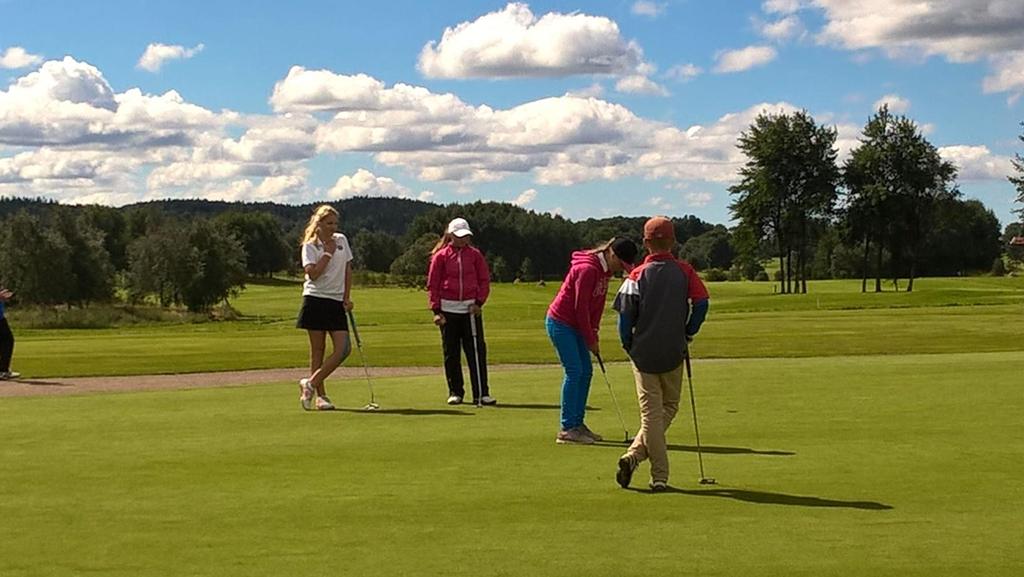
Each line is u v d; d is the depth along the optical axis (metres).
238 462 9.14
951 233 118.38
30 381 18.08
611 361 21.62
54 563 5.93
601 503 7.43
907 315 42.91
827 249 108.69
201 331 40.97
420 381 17.09
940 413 12.06
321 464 9.04
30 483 8.22
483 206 135.12
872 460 9.08
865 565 5.82
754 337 28.38
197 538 6.46
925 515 7.00
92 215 126.56
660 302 7.88
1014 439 10.20
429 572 5.72
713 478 8.32
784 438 10.36
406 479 8.33
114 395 15.03
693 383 15.47
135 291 91.75
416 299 80.88
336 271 13.21
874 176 87.81
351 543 6.33
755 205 88.88
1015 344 25.30
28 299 87.62
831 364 18.92
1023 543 6.27
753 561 5.91
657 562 5.89
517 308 64.44
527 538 6.44
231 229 137.38
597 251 10.30
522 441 10.36
